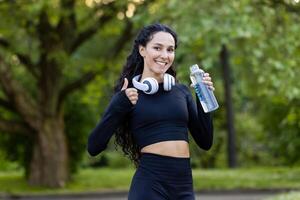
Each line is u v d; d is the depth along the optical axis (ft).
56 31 60.34
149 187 14.47
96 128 14.74
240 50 47.55
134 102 14.56
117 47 61.05
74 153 65.46
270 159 103.96
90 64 60.18
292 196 35.53
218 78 104.53
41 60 60.59
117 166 106.52
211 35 40.75
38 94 61.41
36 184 60.13
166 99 14.88
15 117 67.46
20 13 57.11
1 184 61.72
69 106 64.80
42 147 60.03
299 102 57.31
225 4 41.06
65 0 58.80
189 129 15.57
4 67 59.62
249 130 105.19
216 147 102.22
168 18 43.45
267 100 67.67
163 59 14.92
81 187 60.39
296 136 68.39
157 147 14.58
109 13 59.52
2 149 65.62
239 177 66.49
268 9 45.93
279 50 44.96
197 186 59.31
